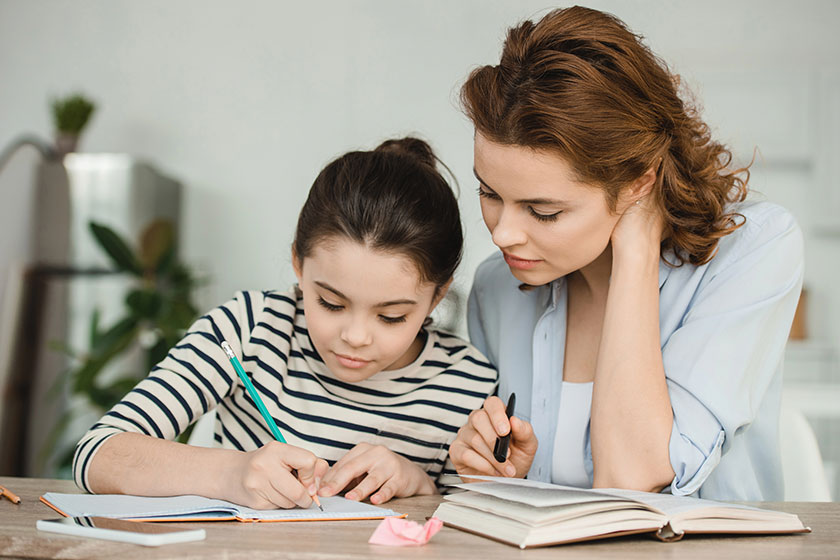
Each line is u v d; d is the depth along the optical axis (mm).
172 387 1102
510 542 725
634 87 986
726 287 1086
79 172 3227
